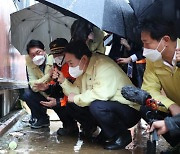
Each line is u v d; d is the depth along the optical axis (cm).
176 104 267
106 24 273
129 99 235
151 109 240
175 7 248
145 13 285
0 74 468
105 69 313
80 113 359
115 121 314
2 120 494
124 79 322
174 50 250
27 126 470
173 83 273
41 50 398
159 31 243
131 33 296
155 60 259
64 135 396
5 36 519
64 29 463
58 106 376
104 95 304
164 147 333
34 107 439
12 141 336
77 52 317
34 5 436
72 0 268
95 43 382
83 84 334
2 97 546
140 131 432
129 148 325
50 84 396
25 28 457
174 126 218
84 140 366
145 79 289
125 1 315
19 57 691
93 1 274
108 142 324
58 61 365
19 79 694
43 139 371
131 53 388
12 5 611
